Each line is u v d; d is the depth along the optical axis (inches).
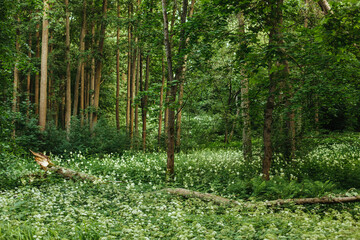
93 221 215.5
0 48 334.3
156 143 890.7
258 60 315.6
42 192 313.6
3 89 383.2
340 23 261.4
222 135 1143.0
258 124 466.9
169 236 188.7
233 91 834.8
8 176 353.7
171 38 447.8
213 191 356.5
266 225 210.5
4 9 334.6
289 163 449.7
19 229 175.3
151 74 1008.9
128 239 173.2
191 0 623.2
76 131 726.5
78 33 966.4
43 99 711.1
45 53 713.6
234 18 529.3
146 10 517.3
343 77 391.9
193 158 567.2
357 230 173.0
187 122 879.7
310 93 410.3
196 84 407.5
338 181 392.8
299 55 361.7
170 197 315.0
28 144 628.4
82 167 492.1
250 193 340.8
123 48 834.8
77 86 818.8
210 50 377.4
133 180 416.2
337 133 523.2
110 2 831.7
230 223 219.0
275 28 337.7
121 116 1230.3
